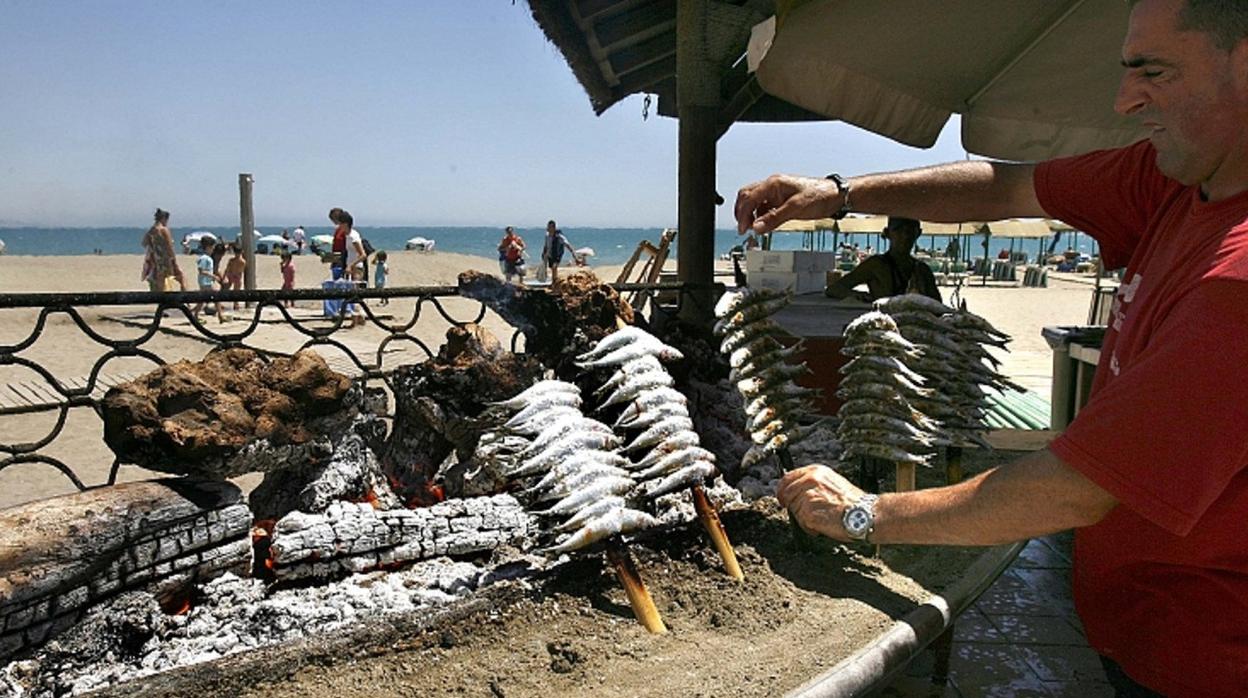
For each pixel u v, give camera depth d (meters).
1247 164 1.28
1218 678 1.41
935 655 2.33
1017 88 5.03
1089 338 4.79
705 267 4.73
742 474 3.32
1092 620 1.69
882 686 1.89
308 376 2.59
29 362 2.42
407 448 3.03
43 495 5.12
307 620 2.05
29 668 1.88
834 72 4.61
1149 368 1.23
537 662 1.84
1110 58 4.71
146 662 1.91
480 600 2.01
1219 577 1.39
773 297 2.77
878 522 1.62
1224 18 1.21
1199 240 1.31
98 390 7.90
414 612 1.94
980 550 2.57
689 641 1.96
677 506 2.83
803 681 1.78
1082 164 2.04
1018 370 9.62
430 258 33.28
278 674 1.73
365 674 1.77
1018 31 4.53
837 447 3.70
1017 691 2.33
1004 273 32.41
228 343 2.67
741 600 2.15
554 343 2.88
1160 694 1.54
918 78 4.89
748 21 4.45
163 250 14.52
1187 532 1.21
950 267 29.02
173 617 2.11
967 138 5.39
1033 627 2.69
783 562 2.42
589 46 5.04
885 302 2.87
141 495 2.18
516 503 2.67
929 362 2.83
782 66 4.43
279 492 2.76
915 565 2.45
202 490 2.31
